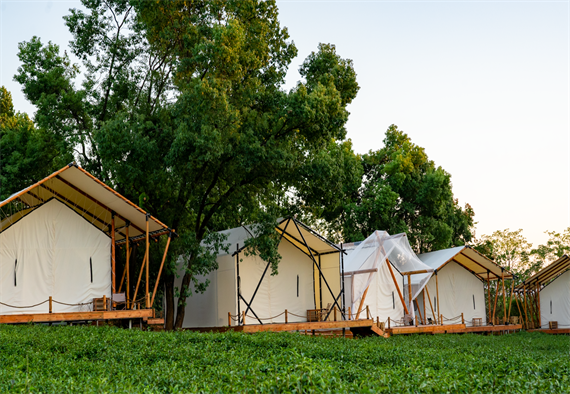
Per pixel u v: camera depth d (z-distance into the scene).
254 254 24.81
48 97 25.50
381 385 8.29
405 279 32.66
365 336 26.39
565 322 39.91
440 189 43.69
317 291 28.20
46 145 27.83
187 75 25.20
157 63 28.16
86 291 22.19
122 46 27.70
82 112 26.70
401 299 30.44
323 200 28.91
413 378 9.07
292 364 10.26
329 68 28.62
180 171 23.83
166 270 25.25
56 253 21.86
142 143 23.17
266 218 24.53
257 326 22.64
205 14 25.73
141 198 27.67
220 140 22.70
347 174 31.22
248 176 25.64
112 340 14.91
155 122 25.92
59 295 21.66
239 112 24.31
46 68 27.19
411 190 45.56
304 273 28.03
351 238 42.66
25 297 21.02
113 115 27.52
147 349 13.39
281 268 27.23
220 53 22.56
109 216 23.84
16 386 8.21
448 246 46.41
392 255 30.53
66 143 25.55
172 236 24.89
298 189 28.19
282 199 33.41
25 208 24.81
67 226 22.25
